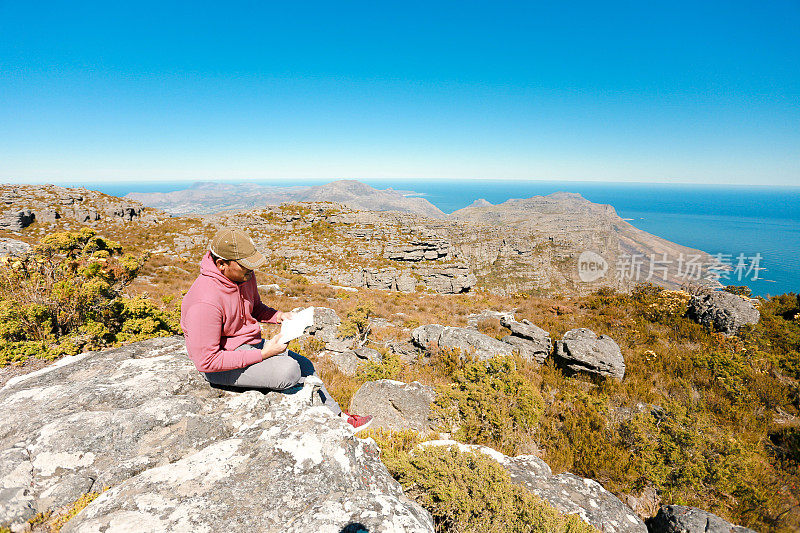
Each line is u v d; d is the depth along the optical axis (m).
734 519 5.21
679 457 6.20
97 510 1.96
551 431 7.37
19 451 2.41
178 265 39.22
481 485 4.01
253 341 3.09
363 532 2.01
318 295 34.19
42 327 6.02
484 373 7.99
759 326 14.07
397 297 36.66
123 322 7.02
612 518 4.57
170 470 2.30
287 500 2.17
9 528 1.88
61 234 11.64
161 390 3.31
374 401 7.41
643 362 12.00
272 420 2.79
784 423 8.34
